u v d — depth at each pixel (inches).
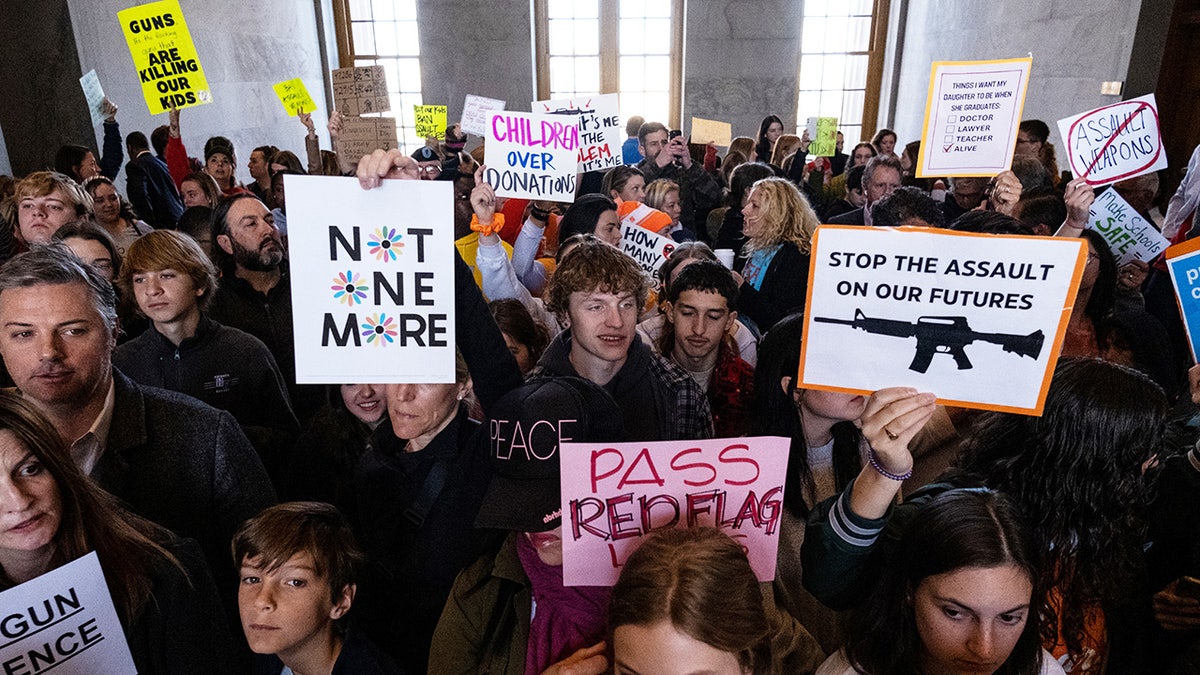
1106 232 105.0
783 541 54.2
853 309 40.5
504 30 344.2
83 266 47.8
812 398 51.4
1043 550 43.9
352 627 49.7
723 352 76.9
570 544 41.4
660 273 92.3
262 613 45.7
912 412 38.0
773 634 44.0
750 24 340.2
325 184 45.7
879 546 41.9
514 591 45.8
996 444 47.1
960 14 290.7
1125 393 42.6
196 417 53.9
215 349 75.0
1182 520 51.4
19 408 35.4
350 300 47.3
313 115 353.7
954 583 35.5
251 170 215.0
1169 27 184.1
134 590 39.5
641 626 32.7
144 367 74.0
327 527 47.9
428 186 46.4
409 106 377.1
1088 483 43.0
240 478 55.1
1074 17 214.8
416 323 48.1
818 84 370.6
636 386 66.6
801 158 226.8
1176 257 47.6
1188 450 54.3
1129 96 191.5
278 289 92.6
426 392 50.5
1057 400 43.5
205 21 251.6
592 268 60.7
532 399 47.9
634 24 359.9
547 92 371.2
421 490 54.0
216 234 89.6
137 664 40.3
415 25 363.3
